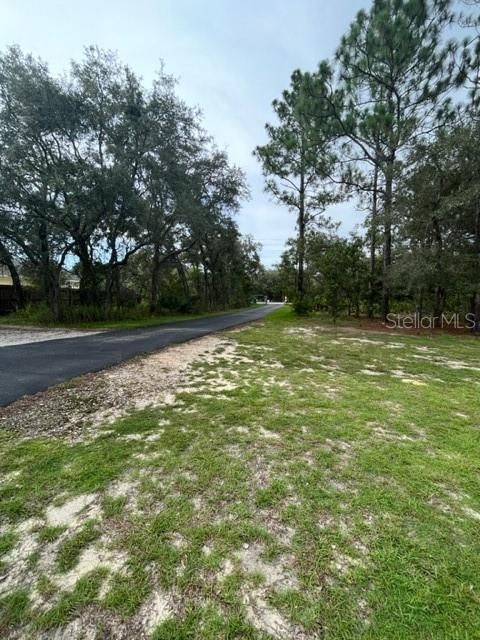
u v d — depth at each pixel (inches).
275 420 118.0
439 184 391.5
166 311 712.4
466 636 44.5
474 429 112.3
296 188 670.5
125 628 45.3
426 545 60.1
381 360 227.6
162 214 558.3
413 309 582.2
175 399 139.5
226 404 134.0
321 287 534.6
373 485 79.2
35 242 429.7
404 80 425.4
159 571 54.1
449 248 409.1
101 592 50.3
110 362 207.8
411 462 90.0
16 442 98.8
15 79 383.6
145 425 112.2
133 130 473.4
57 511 68.7
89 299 531.8
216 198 700.0
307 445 99.7
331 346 286.5
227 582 52.1
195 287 1087.6
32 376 171.3
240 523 65.6
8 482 78.5
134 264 748.6
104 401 135.5
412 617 46.8
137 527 64.1
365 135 450.0
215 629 45.1
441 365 214.2
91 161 437.1
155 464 87.6
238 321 546.9
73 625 45.7
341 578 52.9
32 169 398.6
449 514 68.9
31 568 54.7
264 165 642.8
